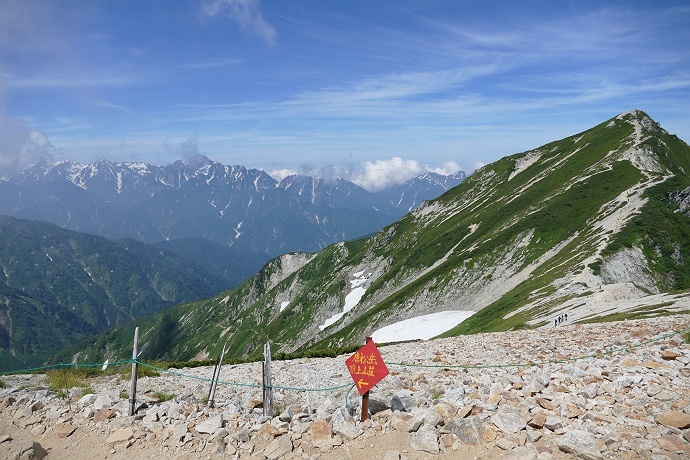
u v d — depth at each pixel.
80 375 23.73
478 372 17.73
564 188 141.38
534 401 12.09
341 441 10.83
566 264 88.50
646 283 77.62
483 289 114.19
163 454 11.20
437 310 116.44
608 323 30.97
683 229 89.38
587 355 18.75
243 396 17.38
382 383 17.36
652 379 12.73
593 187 130.62
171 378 23.86
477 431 10.35
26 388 18.56
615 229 94.75
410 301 125.25
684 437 9.39
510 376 15.66
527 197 154.12
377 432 11.07
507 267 116.88
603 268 78.88
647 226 91.31
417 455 9.95
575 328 30.52
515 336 30.05
